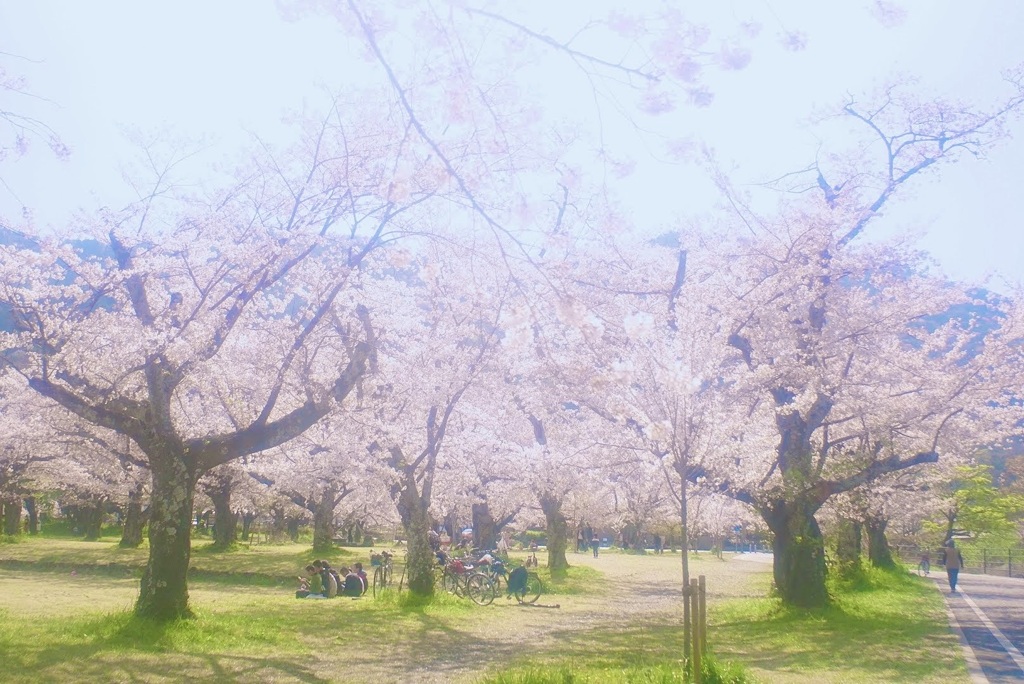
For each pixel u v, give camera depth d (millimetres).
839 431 19328
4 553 32125
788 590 17594
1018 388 17562
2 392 25609
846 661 11492
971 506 42438
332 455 23172
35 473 36250
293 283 16453
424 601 18781
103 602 17578
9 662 9984
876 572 28625
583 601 21922
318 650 12547
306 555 35750
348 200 13766
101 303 18203
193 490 13891
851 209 17875
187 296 15773
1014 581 33844
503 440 23609
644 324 8047
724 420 14094
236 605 18109
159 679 9719
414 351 19516
